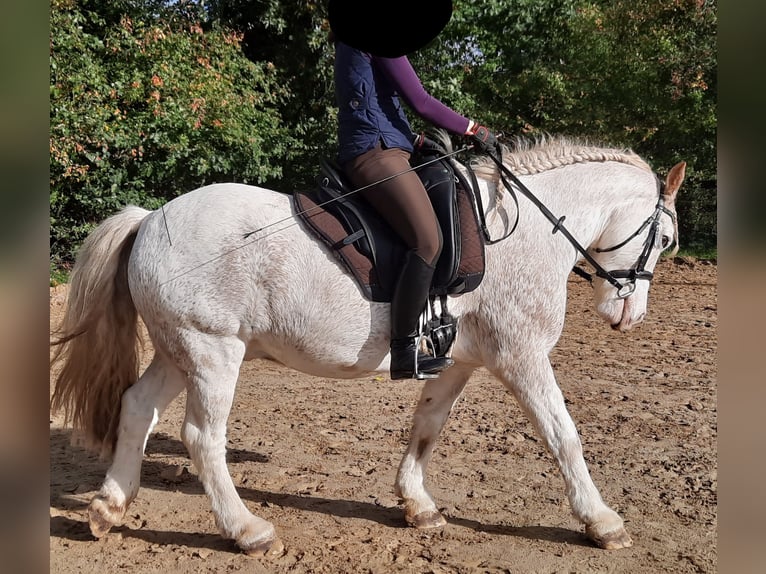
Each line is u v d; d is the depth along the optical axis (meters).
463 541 3.63
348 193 3.46
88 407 3.62
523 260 3.56
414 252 3.32
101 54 11.84
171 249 3.34
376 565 3.35
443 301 3.50
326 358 3.44
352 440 5.29
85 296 3.49
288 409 6.09
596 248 3.96
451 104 15.59
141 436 3.60
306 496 4.23
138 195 12.02
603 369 7.44
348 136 3.42
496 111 18.00
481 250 3.50
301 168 15.78
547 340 3.59
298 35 15.78
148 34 11.89
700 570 3.32
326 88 16.09
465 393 6.57
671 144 18.20
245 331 3.39
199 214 3.39
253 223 3.37
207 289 3.30
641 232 3.89
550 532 3.75
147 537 3.62
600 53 17.80
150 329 3.42
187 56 12.62
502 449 5.07
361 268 3.37
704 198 18.17
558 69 18.09
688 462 4.76
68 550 3.45
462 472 4.62
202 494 4.26
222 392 3.36
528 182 3.85
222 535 3.44
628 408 6.03
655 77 17.66
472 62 17.70
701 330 9.51
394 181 3.33
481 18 16.78
